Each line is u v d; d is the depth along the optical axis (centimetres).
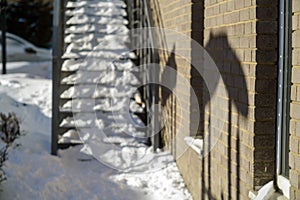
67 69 562
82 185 429
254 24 262
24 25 1418
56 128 488
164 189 428
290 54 244
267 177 265
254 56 263
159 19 535
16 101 643
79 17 643
